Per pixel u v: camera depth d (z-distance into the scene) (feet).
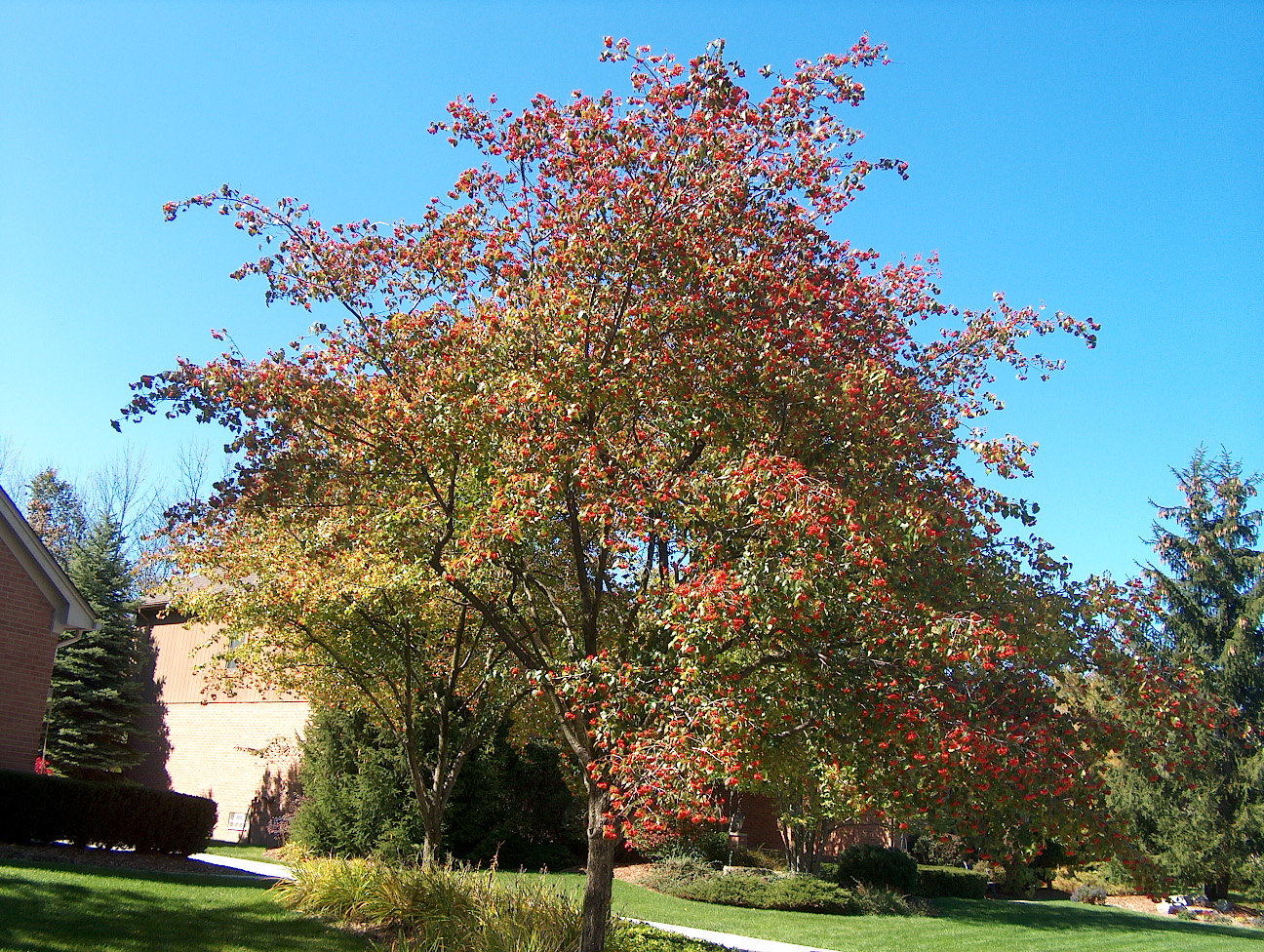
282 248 31.99
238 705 86.89
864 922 59.36
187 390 30.19
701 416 27.66
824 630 24.82
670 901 62.03
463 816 68.39
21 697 49.11
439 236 31.53
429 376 29.32
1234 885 97.35
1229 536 106.52
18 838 43.70
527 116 31.04
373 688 48.29
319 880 38.86
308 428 32.60
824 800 36.63
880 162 32.01
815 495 23.06
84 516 137.49
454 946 32.99
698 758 22.49
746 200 30.27
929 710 22.89
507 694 45.27
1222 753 89.51
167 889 37.14
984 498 26.91
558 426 27.53
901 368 31.01
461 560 29.17
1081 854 23.71
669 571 31.48
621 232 28.94
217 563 42.22
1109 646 25.94
